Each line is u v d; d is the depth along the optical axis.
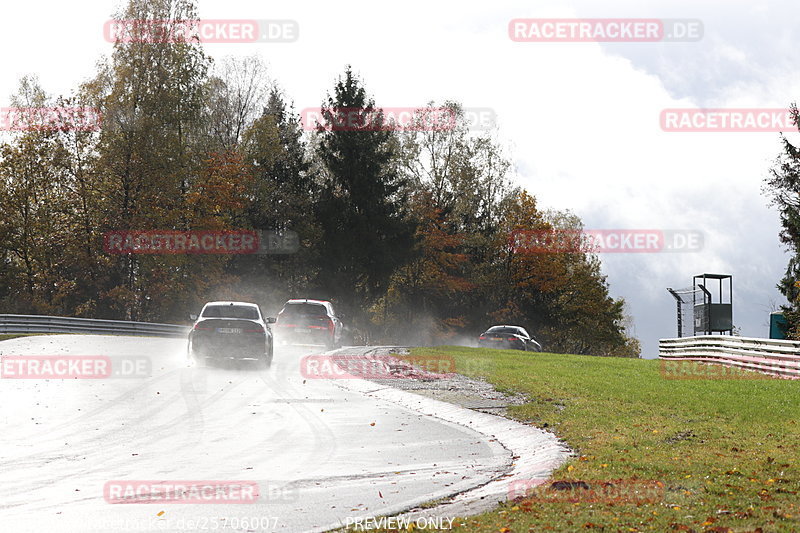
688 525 19.12
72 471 28.78
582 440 34.62
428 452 33.22
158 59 134.50
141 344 82.25
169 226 140.50
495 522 20.02
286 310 85.31
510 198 180.88
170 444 34.16
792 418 41.72
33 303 137.12
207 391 49.97
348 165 167.75
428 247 178.12
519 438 36.72
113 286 141.88
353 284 165.88
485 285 182.62
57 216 142.25
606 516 20.08
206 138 150.25
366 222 163.50
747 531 18.38
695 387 56.62
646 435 35.53
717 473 26.27
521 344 114.69
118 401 45.56
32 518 22.12
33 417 40.34
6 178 140.12
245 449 33.31
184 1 135.50
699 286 105.12
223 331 60.97
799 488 23.97
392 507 22.97
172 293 142.12
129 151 132.88
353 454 32.59
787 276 117.19
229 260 159.88
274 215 170.88
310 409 44.56
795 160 118.19
